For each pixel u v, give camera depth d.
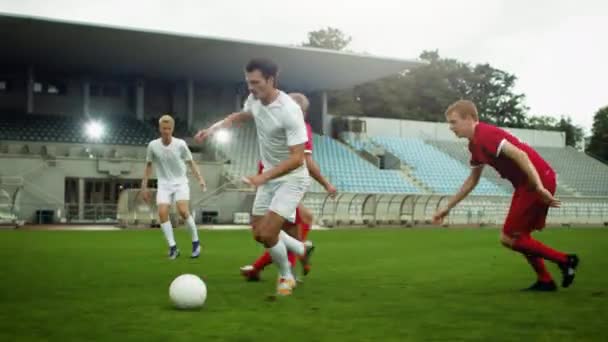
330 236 18.38
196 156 32.06
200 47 28.94
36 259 9.06
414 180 35.47
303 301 4.87
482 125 5.30
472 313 4.29
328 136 40.09
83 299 4.95
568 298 5.08
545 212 5.42
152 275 6.86
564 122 61.78
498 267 8.19
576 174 42.78
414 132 42.03
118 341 3.35
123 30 26.14
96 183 27.70
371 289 5.69
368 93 59.59
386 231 22.42
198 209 27.88
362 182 33.00
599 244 14.96
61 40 27.52
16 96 33.78
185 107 37.72
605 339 3.44
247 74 4.98
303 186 5.29
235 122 5.85
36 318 4.05
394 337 3.47
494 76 66.00
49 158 26.02
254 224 5.54
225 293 5.34
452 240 16.06
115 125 33.03
